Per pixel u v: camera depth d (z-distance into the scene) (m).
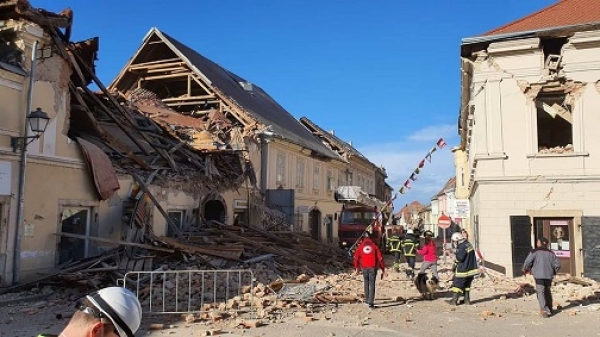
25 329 7.93
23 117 11.59
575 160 15.88
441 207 70.12
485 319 9.58
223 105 26.75
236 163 22.66
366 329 8.49
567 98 16.30
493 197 16.45
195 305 9.89
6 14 11.76
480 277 15.52
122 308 1.84
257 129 25.61
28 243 11.52
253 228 19.50
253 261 14.75
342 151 40.62
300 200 30.64
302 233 21.53
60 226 12.49
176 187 17.33
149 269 12.33
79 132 15.46
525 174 16.23
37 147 11.90
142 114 19.83
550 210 15.92
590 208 15.62
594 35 15.71
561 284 14.18
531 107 16.44
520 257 15.93
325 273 16.17
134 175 15.32
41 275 11.38
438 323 9.16
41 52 12.20
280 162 27.69
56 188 12.40
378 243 25.77
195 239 16.20
